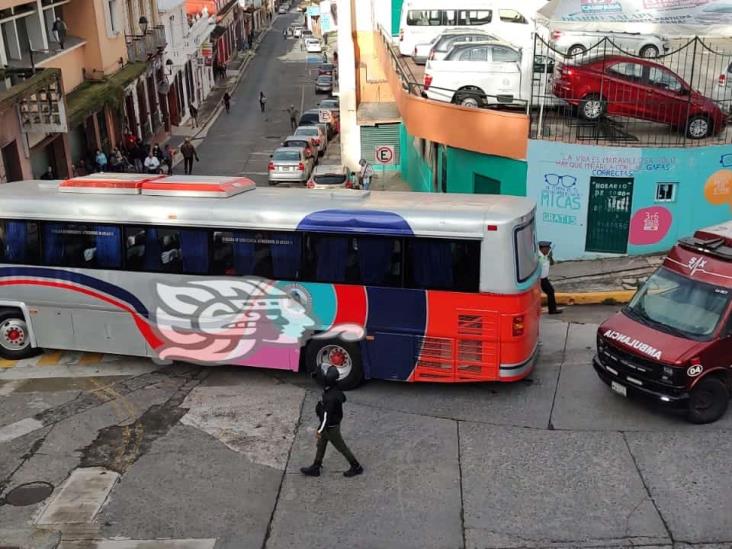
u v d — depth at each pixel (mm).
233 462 10141
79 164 27281
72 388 12375
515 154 17547
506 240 11000
